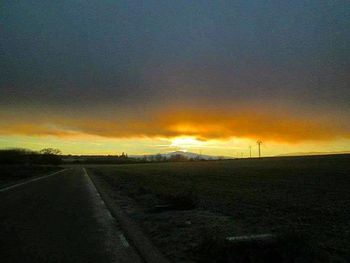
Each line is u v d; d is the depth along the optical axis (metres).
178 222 12.97
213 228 11.77
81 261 8.16
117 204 19.08
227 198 21.31
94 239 10.34
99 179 47.47
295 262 7.59
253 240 8.15
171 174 56.25
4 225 12.62
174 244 9.68
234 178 43.56
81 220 13.64
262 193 24.62
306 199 20.72
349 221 13.32
